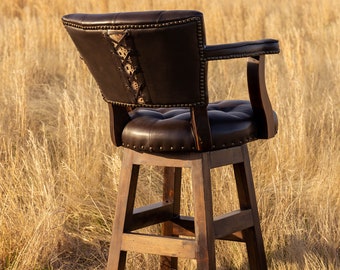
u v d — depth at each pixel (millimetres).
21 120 6809
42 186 4941
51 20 14359
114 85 3299
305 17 16500
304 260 4094
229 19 16969
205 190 3279
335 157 5559
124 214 3506
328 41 12562
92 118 6574
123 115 3455
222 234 3410
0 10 21500
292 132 5863
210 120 3250
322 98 7379
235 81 8875
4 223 4414
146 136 3303
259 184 5176
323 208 4707
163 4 19391
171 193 3930
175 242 3332
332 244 4203
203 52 3035
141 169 5730
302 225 4512
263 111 3381
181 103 3154
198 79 3092
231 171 5051
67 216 4887
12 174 5051
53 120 7273
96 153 5793
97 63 3297
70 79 8961
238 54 3119
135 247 3445
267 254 4312
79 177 5441
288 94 7441
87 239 4699
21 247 4391
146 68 3119
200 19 2967
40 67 10102
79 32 3240
